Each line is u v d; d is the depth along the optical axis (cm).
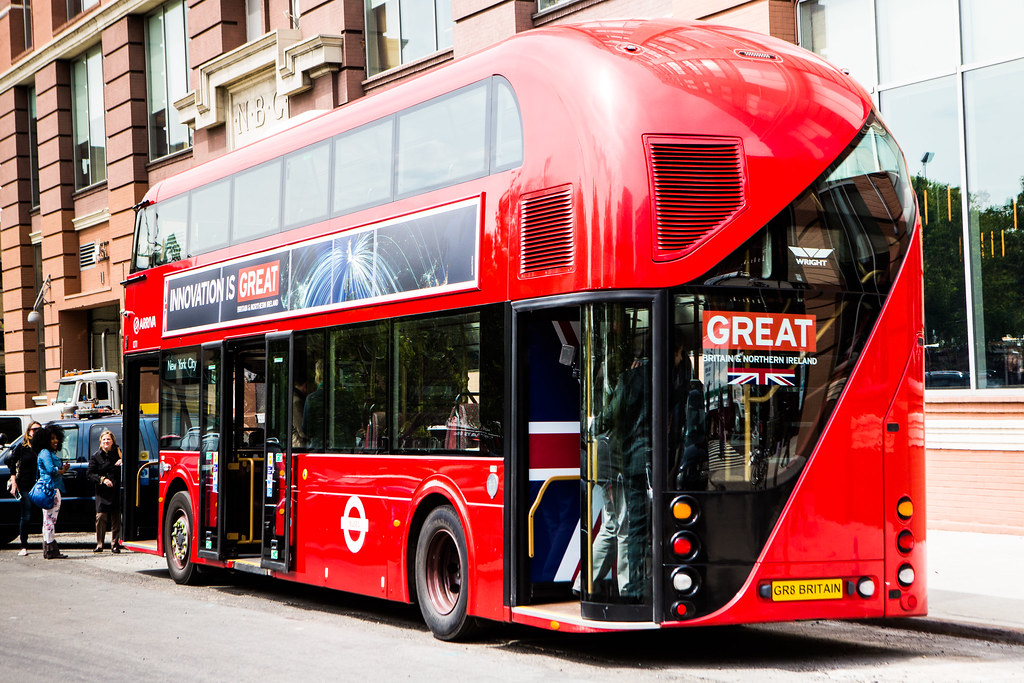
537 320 881
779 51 876
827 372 809
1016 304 1405
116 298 3356
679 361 786
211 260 1391
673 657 877
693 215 794
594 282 802
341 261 1109
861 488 809
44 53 3716
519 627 1016
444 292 952
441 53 2197
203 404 1394
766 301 798
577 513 892
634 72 820
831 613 797
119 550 1861
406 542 992
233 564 1309
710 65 834
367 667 851
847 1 1566
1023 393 1386
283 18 2669
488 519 891
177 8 3136
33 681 828
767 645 928
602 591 798
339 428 1103
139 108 3269
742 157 801
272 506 1223
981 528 1420
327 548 1113
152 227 1581
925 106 1497
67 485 2061
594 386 802
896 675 790
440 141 980
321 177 1158
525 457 871
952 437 1454
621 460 793
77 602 1273
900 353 829
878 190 838
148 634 1035
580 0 1898
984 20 1429
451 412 942
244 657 906
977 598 1038
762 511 788
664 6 1759
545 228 848
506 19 2005
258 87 2709
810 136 820
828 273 814
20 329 3956
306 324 1166
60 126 3697
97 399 3058
